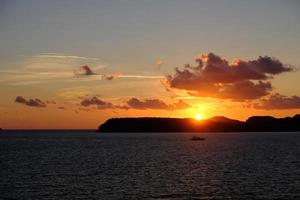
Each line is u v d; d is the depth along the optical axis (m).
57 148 141.62
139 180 55.59
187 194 45.44
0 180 56.06
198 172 64.50
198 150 124.88
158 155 103.88
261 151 116.75
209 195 44.81
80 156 101.50
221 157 94.94
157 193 46.12
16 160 89.19
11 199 43.25
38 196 44.66
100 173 63.84
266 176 58.97
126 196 44.56
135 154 108.38
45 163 81.56
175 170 67.56
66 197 44.16
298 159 87.50
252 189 48.06
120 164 78.88
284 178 56.62
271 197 43.59
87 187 50.00
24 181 55.03
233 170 67.06
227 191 46.97
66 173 64.00
